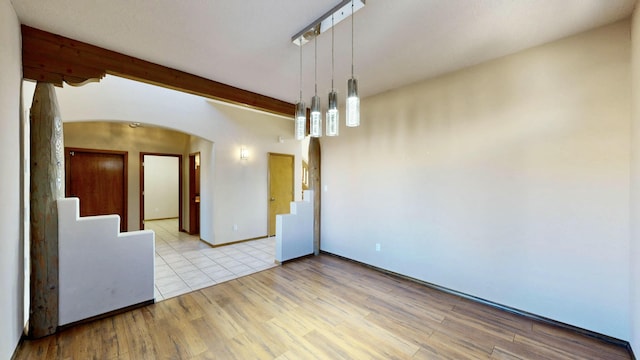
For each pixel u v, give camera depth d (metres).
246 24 2.06
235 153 5.27
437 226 3.09
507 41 2.31
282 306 2.68
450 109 2.97
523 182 2.48
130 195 5.60
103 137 5.26
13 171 1.88
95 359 1.89
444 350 2.00
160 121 4.26
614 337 2.07
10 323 1.81
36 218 2.15
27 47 2.11
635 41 1.87
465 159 2.86
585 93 2.18
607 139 2.09
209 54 2.55
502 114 2.60
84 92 3.55
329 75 3.04
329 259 4.23
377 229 3.73
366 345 2.06
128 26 2.10
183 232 6.49
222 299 2.83
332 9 1.86
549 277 2.36
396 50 2.46
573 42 2.22
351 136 4.09
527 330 2.26
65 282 2.27
